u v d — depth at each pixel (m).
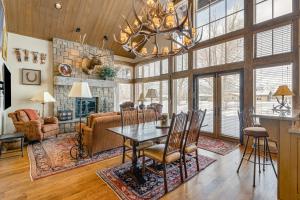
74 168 2.98
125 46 3.27
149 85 7.80
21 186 2.38
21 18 5.30
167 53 3.73
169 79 6.70
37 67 6.00
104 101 7.58
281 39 3.82
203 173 2.78
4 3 4.74
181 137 2.50
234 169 2.92
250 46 4.30
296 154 1.91
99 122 3.53
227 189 2.32
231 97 4.80
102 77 7.46
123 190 2.29
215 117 5.16
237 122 4.64
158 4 3.01
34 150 3.99
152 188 2.34
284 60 3.74
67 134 5.72
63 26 6.05
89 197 2.14
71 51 6.62
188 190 2.30
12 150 3.96
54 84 6.12
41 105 6.04
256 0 4.26
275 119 2.04
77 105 6.76
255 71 4.27
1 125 4.34
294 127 1.93
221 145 4.34
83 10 5.83
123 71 8.38
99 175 2.71
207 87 5.41
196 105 5.68
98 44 7.27
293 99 3.59
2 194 2.19
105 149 3.75
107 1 5.85
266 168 2.94
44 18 5.56
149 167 2.76
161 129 2.85
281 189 2.01
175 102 6.57
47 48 6.23
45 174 2.74
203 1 5.54
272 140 2.42
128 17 6.50
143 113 3.96
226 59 4.92
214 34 5.23
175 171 2.85
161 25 2.83
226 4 4.95
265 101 4.08
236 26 4.71
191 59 5.78
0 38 3.48
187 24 2.83
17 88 5.61
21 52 5.69
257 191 2.27
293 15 3.60
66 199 2.09
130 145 2.99
